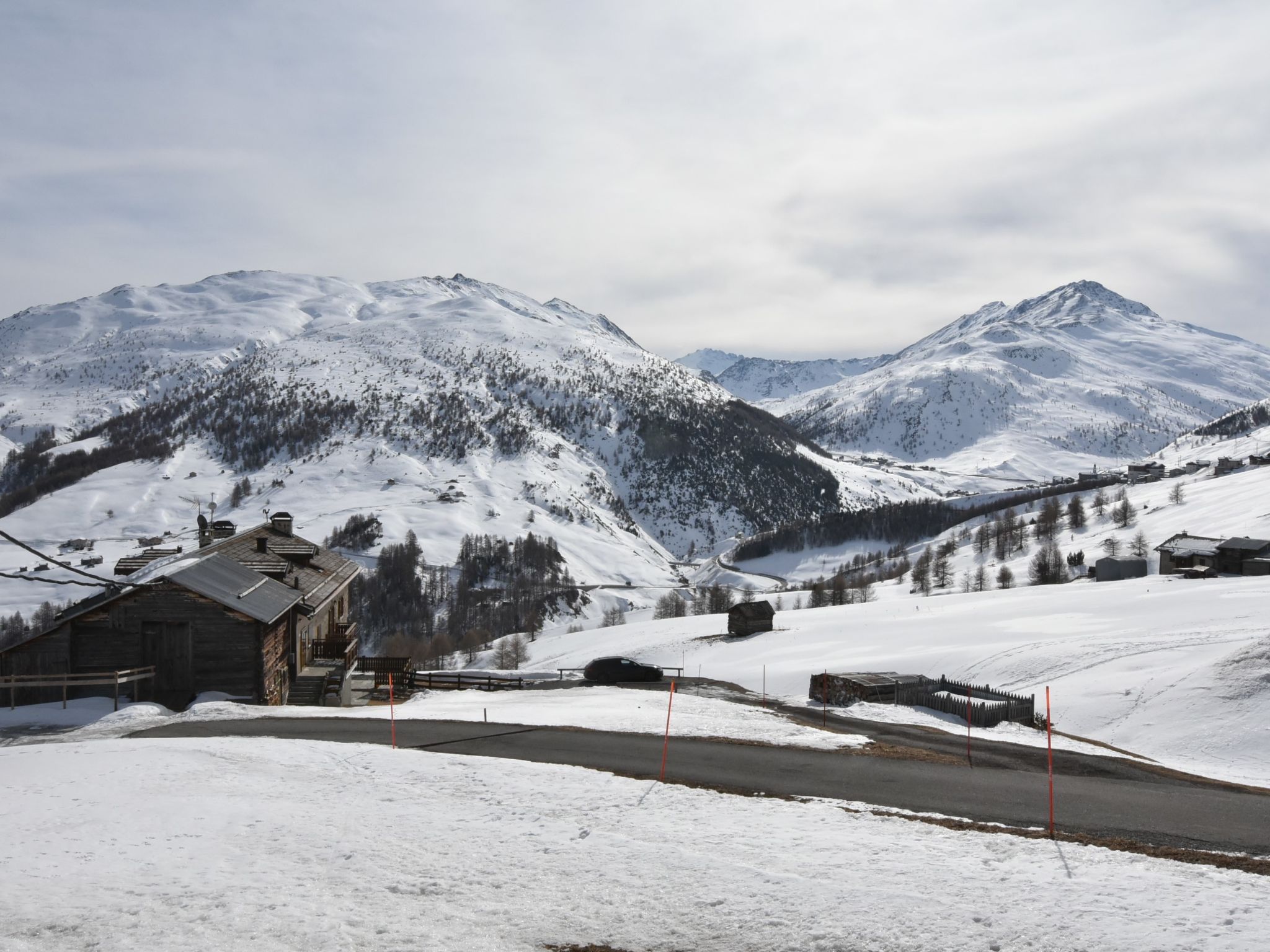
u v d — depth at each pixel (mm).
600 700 34969
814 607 118250
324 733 23906
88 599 34781
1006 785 18391
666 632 86000
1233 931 9438
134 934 10281
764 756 20859
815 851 12852
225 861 12867
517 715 27875
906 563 180250
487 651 106375
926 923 10203
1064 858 12352
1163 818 15914
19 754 21016
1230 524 127250
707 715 29672
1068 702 41875
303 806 15711
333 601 48688
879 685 37688
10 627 141750
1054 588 90062
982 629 61531
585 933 10484
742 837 13648
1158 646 48406
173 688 32938
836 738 23703
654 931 10508
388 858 12977
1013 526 171375
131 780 17578
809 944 9984
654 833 13938
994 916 10242
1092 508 177375
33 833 14172
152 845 13555
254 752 20000
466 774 17891
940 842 13266
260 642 33562
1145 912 10086
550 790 16641
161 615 33062
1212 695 37719
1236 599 60750
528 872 12367
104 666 32812
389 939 10234
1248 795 18938
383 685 43250
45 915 10820
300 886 11852
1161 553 99438
